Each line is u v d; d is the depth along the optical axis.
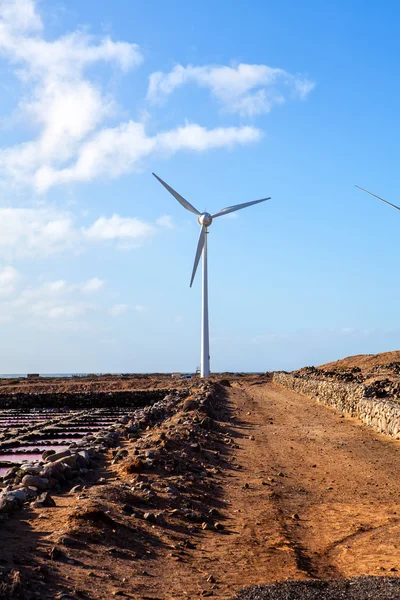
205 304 86.31
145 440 25.09
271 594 10.06
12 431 42.16
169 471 19.42
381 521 15.48
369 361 79.88
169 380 90.06
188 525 14.48
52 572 10.23
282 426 34.41
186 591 10.41
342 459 24.00
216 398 49.22
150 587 10.43
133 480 17.66
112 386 84.00
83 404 70.12
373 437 29.28
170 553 12.34
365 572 11.77
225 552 12.88
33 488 15.48
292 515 16.11
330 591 10.21
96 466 20.31
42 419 55.09
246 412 42.28
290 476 21.08
